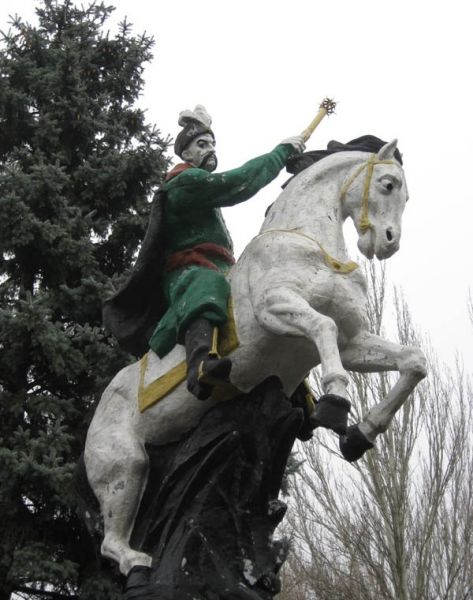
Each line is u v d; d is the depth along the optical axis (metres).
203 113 4.75
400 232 4.21
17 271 9.81
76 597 8.84
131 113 10.53
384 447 11.21
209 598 3.76
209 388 3.85
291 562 12.46
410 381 3.98
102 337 9.00
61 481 8.16
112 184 9.92
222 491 3.95
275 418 4.02
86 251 9.45
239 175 4.29
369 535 11.26
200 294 4.05
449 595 11.41
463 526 11.66
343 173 4.37
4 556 8.38
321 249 4.12
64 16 11.05
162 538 3.96
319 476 11.63
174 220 4.36
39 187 9.29
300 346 4.02
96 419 4.41
